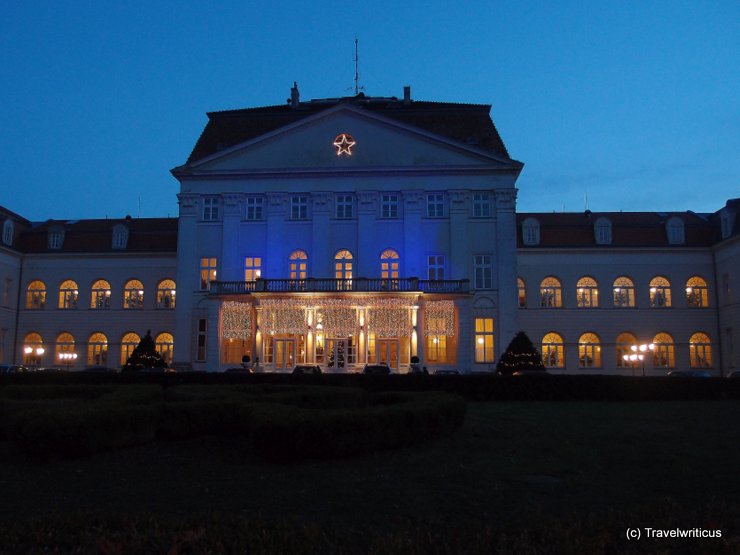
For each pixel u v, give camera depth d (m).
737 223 51.59
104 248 57.00
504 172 50.34
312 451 13.69
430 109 53.53
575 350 54.44
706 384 29.52
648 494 11.44
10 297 56.09
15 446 14.87
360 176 50.78
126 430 14.84
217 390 19.69
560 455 15.01
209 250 51.06
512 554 6.85
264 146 51.44
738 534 8.02
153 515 8.46
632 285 55.12
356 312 46.38
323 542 7.59
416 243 49.88
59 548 7.19
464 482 12.16
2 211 56.66
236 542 7.08
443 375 30.17
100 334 56.25
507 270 49.53
